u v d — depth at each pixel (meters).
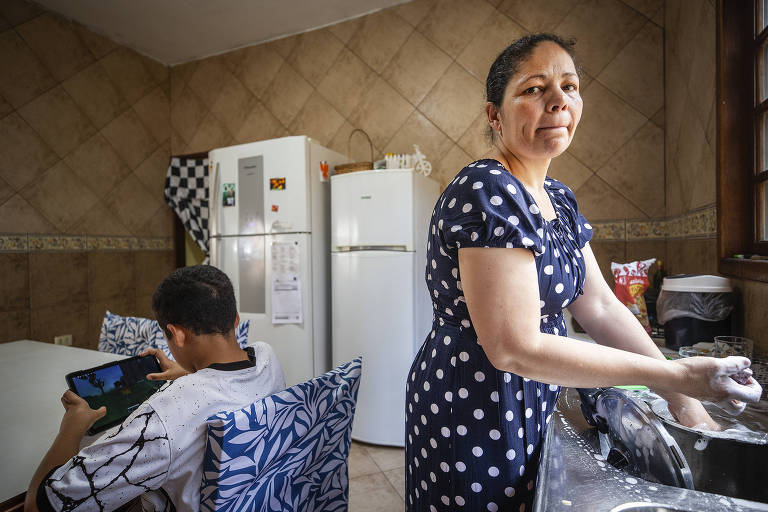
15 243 2.62
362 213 2.21
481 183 0.60
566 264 0.70
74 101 2.94
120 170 3.23
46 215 2.78
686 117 1.87
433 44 2.72
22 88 2.65
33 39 2.71
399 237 2.15
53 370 1.40
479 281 0.57
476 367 0.69
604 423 0.69
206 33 3.13
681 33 1.94
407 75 2.79
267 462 0.69
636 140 2.29
